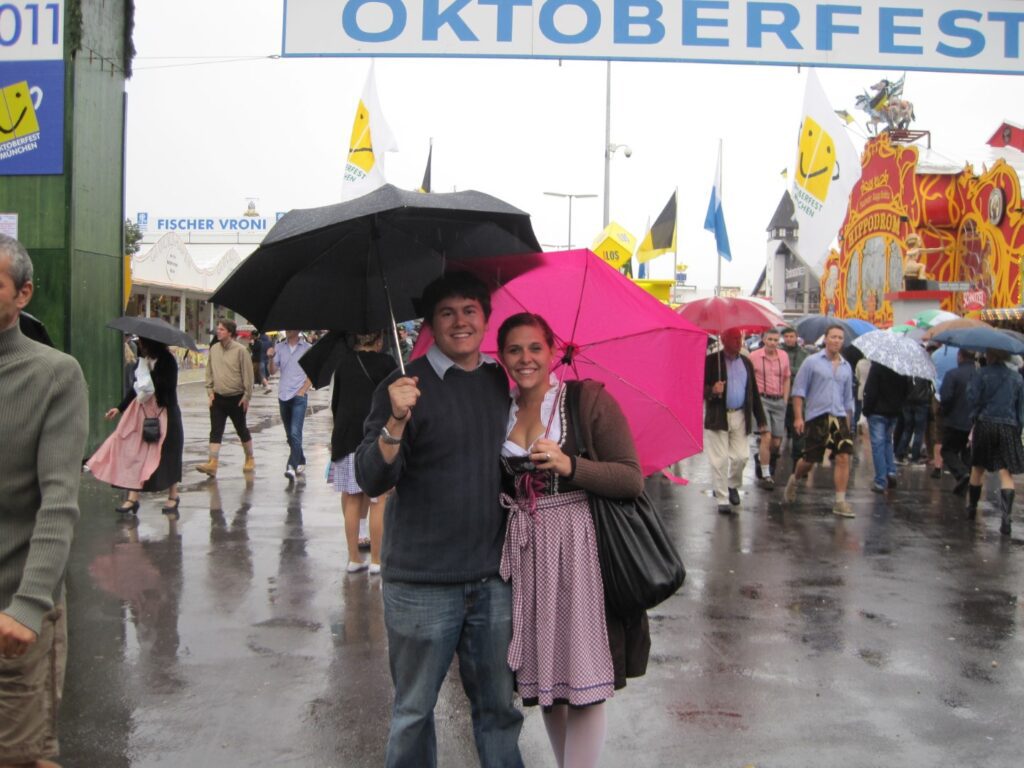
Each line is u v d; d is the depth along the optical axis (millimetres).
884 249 27500
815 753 3975
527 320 3158
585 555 3105
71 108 9695
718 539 8086
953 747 4051
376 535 6559
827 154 10000
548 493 3119
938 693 4656
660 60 7543
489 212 3029
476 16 7441
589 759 3219
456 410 3076
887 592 6480
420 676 3094
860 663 5066
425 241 3379
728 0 7484
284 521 8391
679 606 6086
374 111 10719
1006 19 7680
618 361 3449
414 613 3061
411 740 3086
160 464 8320
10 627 2652
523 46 7449
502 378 3238
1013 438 8531
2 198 9781
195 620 5586
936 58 7703
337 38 7441
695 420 3506
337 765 3811
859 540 8133
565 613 3105
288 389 10469
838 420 9234
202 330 35875
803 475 9633
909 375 10133
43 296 9836
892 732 4195
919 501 10141
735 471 9508
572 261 3316
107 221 10727
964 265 25016
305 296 3480
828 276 33562
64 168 9727
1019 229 21906
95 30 10156
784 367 11555
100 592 6137
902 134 28094
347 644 5203
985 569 7184
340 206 3066
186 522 8305
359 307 3564
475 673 3172
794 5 7562
